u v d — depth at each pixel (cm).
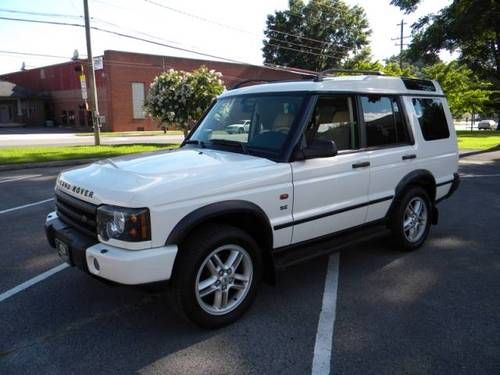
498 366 312
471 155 1761
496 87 4347
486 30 2292
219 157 403
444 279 467
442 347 336
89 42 2144
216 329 364
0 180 1104
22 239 604
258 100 453
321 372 306
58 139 2986
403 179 516
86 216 352
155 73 4453
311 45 6162
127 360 321
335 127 441
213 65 4778
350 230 472
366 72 519
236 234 362
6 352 331
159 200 322
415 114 542
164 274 327
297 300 417
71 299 420
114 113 4262
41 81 5425
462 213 760
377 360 320
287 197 395
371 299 419
